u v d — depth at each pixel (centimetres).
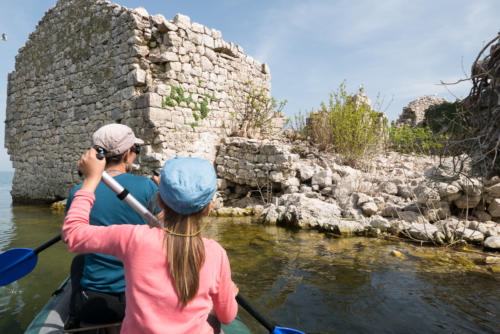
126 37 866
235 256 432
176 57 870
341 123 917
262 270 379
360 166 870
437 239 487
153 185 171
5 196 1764
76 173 1057
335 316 271
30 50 1277
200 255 108
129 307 107
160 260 104
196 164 113
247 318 267
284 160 766
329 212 632
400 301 297
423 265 393
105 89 946
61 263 423
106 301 153
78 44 1045
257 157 826
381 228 543
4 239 579
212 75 973
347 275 362
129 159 184
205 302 112
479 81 346
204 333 110
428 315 272
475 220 550
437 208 569
